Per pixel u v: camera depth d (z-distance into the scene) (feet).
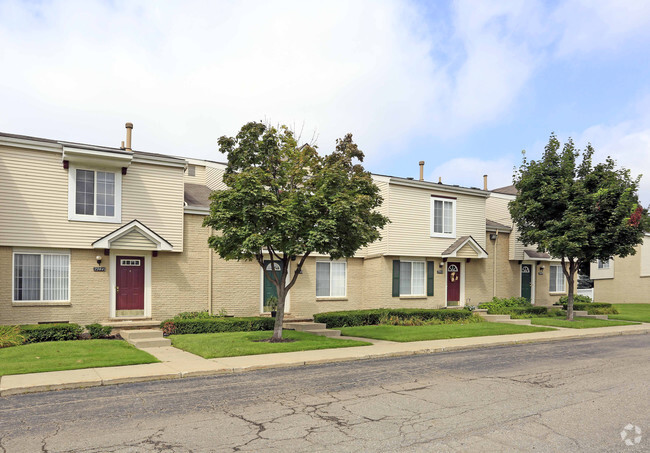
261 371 36.35
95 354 39.70
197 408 25.66
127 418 23.76
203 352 41.50
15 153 51.16
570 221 70.64
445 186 79.61
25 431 21.79
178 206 59.72
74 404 26.45
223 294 62.69
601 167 73.00
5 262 50.49
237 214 45.09
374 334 55.93
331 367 38.19
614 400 27.76
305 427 22.45
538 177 74.74
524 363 40.57
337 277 73.72
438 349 47.65
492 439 20.93
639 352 47.47
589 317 86.48
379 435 21.35
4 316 50.26
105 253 55.31
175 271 59.52
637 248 126.72
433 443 20.38
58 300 53.06
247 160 48.21
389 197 74.13
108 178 55.77
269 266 66.54
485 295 85.66
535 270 93.97
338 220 44.68
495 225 88.99
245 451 19.38
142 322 54.29
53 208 52.75
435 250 78.84
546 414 24.79
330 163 49.65
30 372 33.27
